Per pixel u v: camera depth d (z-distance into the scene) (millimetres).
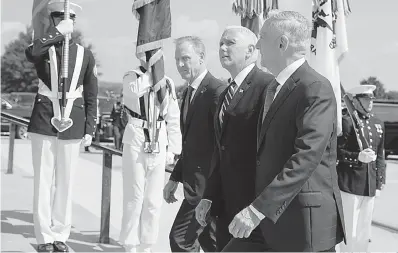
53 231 4512
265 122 2529
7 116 6477
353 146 4977
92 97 4672
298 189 2283
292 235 2418
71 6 4691
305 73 2469
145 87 4371
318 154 2297
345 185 4949
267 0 4512
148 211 4461
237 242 2873
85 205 6820
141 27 4395
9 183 7703
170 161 4617
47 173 4492
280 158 2465
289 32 2492
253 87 3074
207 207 3197
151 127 4398
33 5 4551
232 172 3068
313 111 2348
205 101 3895
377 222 6766
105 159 5047
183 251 3957
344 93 5191
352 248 4992
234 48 3111
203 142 3873
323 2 4551
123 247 4867
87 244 4910
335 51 4676
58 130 4426
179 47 4008
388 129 16609
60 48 4500
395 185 10500
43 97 4496
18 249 4418
